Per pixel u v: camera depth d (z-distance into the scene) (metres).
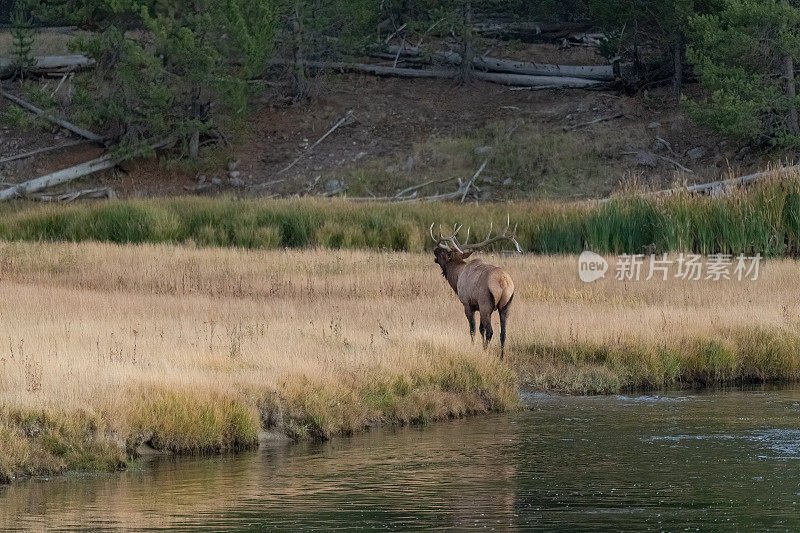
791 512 16.98
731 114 75.00
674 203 57.19
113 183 89.94
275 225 66.44
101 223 66.94
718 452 21.61
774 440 22.88
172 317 32.81
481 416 26.08
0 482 19.06
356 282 43.62
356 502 17.66
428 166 89.94
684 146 87.50
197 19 84.69
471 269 29.75
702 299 40.03
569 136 90.56
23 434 19.86
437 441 22.88
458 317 34.53
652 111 92.69
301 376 24.44
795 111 78.50
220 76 85.88
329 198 82.69
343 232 65.12
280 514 16.86
